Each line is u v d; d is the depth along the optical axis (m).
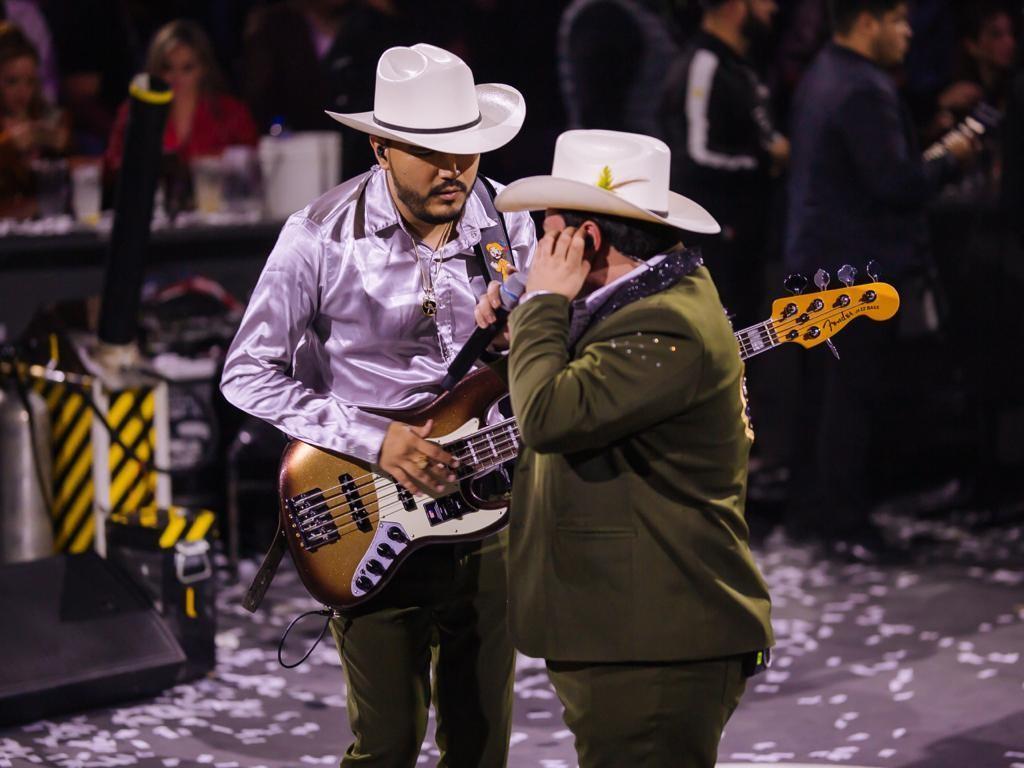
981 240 17.09
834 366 15.52
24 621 11.49
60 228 15.27
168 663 11.75
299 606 14.09
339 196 8.37
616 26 17.91
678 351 6.62
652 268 6.87
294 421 8.11
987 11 18.20
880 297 7.45
